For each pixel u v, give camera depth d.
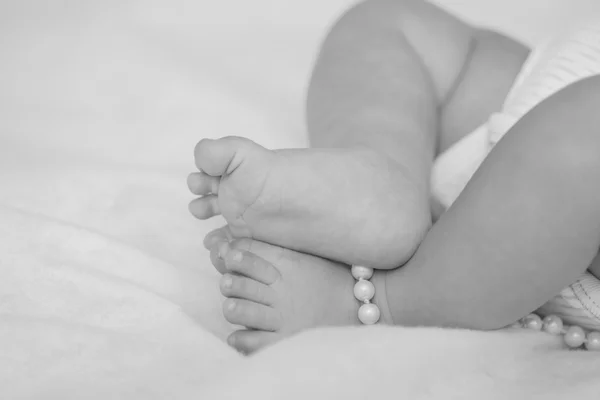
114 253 0.52
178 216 0.57
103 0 0.93
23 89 0.74
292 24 0.92
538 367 0.46
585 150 0.46
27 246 0.52
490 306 0.48
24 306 0.48
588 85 0.47
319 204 0.48
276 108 0.71
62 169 0.60
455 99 0.59
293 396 0.42
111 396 0.43
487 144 0.55
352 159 0.49
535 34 0.85
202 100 0.71
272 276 0.48
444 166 0.56
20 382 0.44
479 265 0.47
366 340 0.46
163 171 0.62
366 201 0.48
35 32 0.83
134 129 0.68
